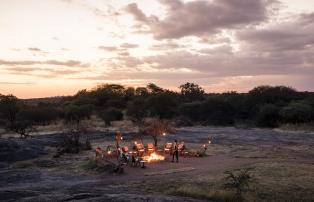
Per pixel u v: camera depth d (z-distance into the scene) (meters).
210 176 23.48
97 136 51.28
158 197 16.84
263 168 25.66
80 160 30.56
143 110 81.75
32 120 76.19
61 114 86.31
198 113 79.25
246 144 42.88
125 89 130.38
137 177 23.81
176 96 114.44
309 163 28.48
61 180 23.25
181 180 22.47
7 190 18.88
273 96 79.38
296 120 65.00
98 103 113.88
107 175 24.58
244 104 79.25
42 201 16.05
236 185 19.36
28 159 32.28
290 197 18.53
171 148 33.75
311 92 85.06
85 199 16.12
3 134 56.88
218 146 40.66
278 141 45.88
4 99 75.69
